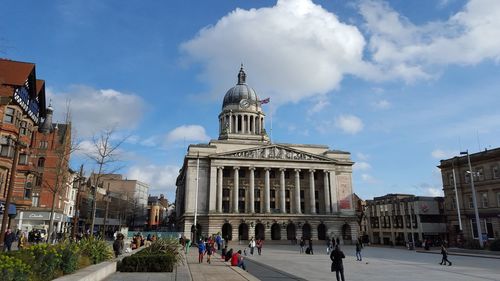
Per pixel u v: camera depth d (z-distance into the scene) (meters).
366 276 25.70
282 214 89.69
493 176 66.25
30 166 51.84
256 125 117.88
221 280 20.28
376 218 103.69
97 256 22.08
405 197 97.31
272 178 97.50
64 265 16.19
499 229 64.19
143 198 153.38
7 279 10.88
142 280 18.33
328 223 92.25
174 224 129.00
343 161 98.94
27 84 43.81
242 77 127.44
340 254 19.97
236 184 91.44
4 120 40.66
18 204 44.16
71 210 77.25
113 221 112.69
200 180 91.38
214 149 94.38
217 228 85.44
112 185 139.88
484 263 36.97
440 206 87.88
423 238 84.69
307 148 102.50
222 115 118.69
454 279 24.05
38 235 45.00
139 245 45.81
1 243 24.23
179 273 21.86
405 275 26.34
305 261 38.91
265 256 46.94
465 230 70.50
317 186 99.44
